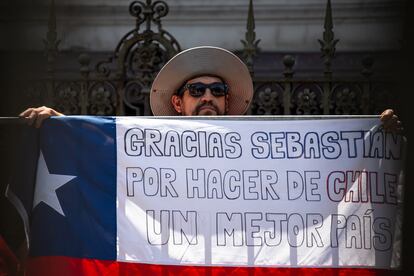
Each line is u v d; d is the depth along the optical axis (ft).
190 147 22.90
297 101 33.50
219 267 22.49
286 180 22.72
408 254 23.25
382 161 22.71
